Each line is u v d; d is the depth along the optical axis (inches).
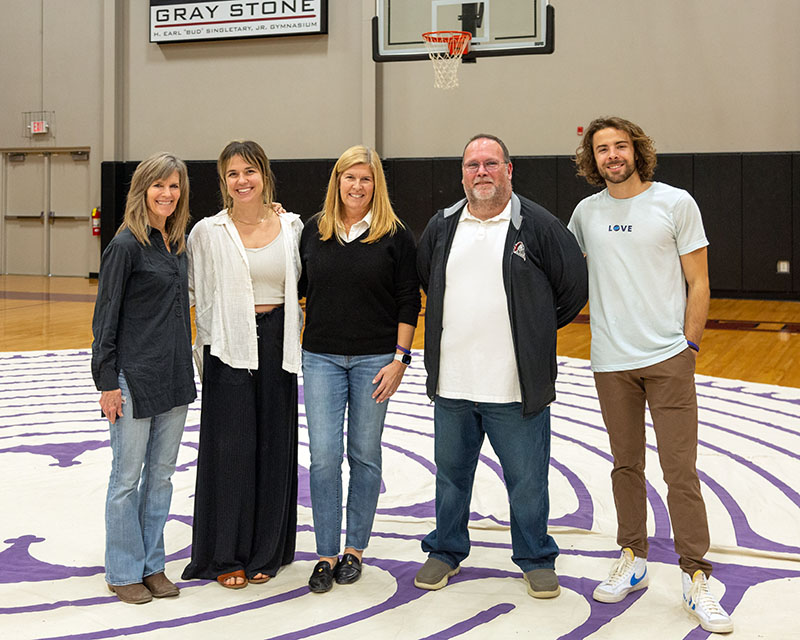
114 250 112.7
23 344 354.0
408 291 124.5
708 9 510.9
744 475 175.6
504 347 116.4
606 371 119.1
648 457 189.8
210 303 123.6
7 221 675.4
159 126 619.2
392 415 235.1
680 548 114.2
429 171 562.3
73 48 640.4
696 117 519.5
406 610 114.1
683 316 117.0
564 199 542.0
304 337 125.9
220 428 122.7
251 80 596.4
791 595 118.3
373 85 565.0
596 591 117.4
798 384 276.5
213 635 106.0
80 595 118.3
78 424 221.5
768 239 514.0
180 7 597.3
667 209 115.6
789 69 501.7
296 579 125.6
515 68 546.6
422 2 490.0
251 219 123.6
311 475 125.3
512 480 119.8
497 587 122.3
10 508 155.8
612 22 527.2
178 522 150.6
